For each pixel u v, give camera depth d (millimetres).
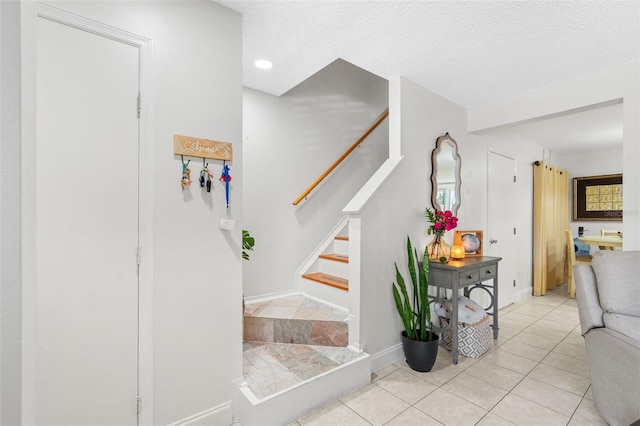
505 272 3906
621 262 1829
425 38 1988
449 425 1652
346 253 3084
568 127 3891
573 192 5602
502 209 3844
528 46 2068
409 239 2502
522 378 2150
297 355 2160
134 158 1397
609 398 1621
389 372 2236
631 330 1617
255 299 2824
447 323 2635
